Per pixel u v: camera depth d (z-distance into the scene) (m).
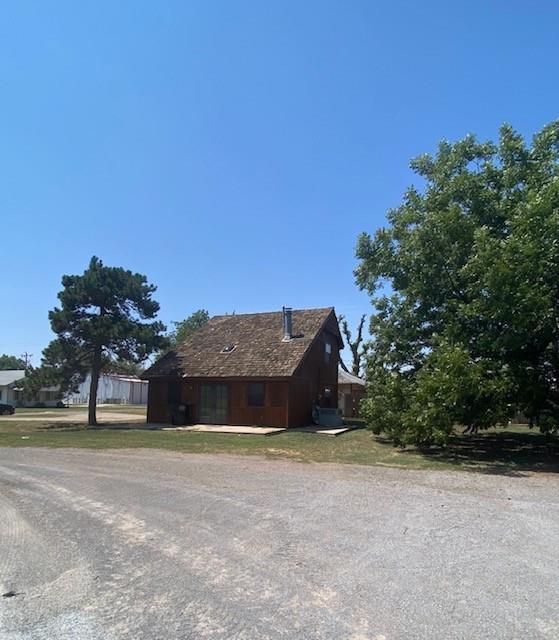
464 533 6.67
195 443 18.31
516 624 4.10
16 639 3.91
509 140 17.92
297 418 25.73
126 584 5.01
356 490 9.60
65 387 28.73
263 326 29.97
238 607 4.45
